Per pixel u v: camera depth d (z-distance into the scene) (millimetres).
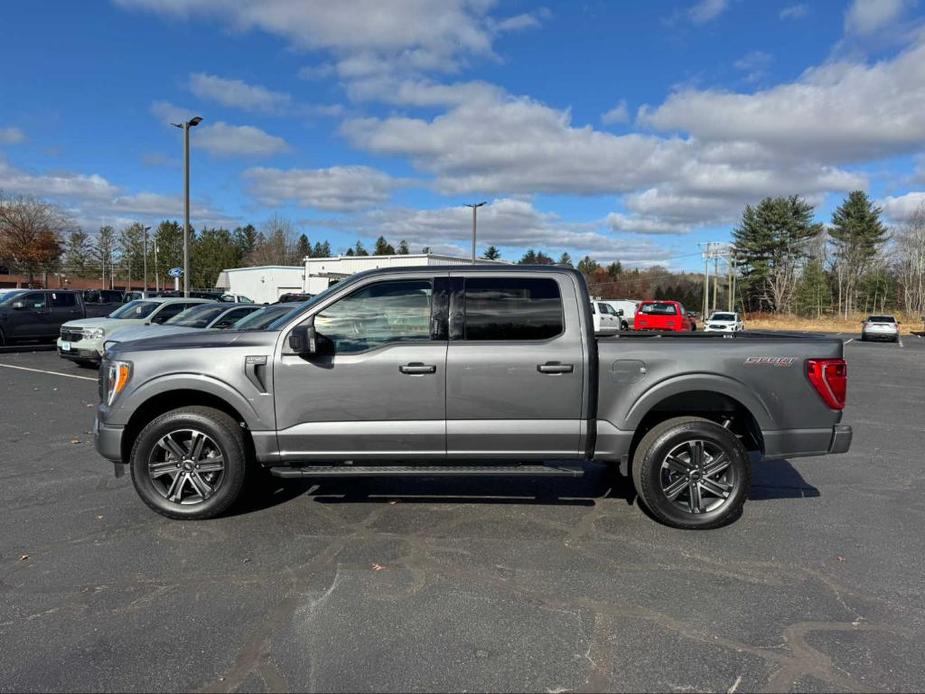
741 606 3463
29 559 3994
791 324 59719
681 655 2973
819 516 4957
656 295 97625
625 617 3330
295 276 48281
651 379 4543
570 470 4520
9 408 9461
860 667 2881
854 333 47906
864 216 71875
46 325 18984
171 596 3520
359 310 4609
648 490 4570
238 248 88250
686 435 4555
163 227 81125
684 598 3551
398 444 4539
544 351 4516
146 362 4586
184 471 4652
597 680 2771
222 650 2988
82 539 4320
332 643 3051
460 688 2707
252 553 4109
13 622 3234
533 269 4672
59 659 2900
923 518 4934
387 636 3115
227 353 4562
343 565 3941
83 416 8828
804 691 2701
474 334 4566
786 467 6496
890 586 3725
